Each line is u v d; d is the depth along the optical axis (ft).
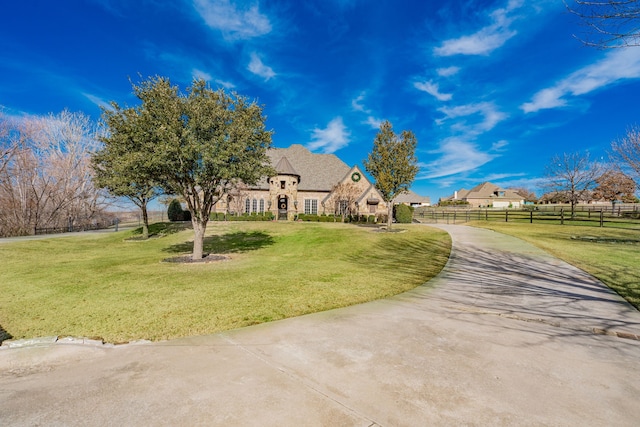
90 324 18.56
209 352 14.16
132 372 12.26
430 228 82.69
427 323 18.01
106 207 122.62
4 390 11.00
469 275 31.63
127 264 42.60
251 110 43.32
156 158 36.29
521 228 78.38
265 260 46.11
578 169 120.78
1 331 17.78
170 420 9.12
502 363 12.95
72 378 11.84
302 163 144.46
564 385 11.25
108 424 8.98
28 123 100.73
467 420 9.18
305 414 9.43
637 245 48.98
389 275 32.91
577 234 64.28
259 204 127.34
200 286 28.27
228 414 9.41
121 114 40.68
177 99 39.86
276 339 15.66
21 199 98.32
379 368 12.46
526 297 23.58
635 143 55.31
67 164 109.91
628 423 9.09
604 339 15.66
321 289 26.81
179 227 97.55
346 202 128.98
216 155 39.01
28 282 30.68
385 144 79.00
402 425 8.95
